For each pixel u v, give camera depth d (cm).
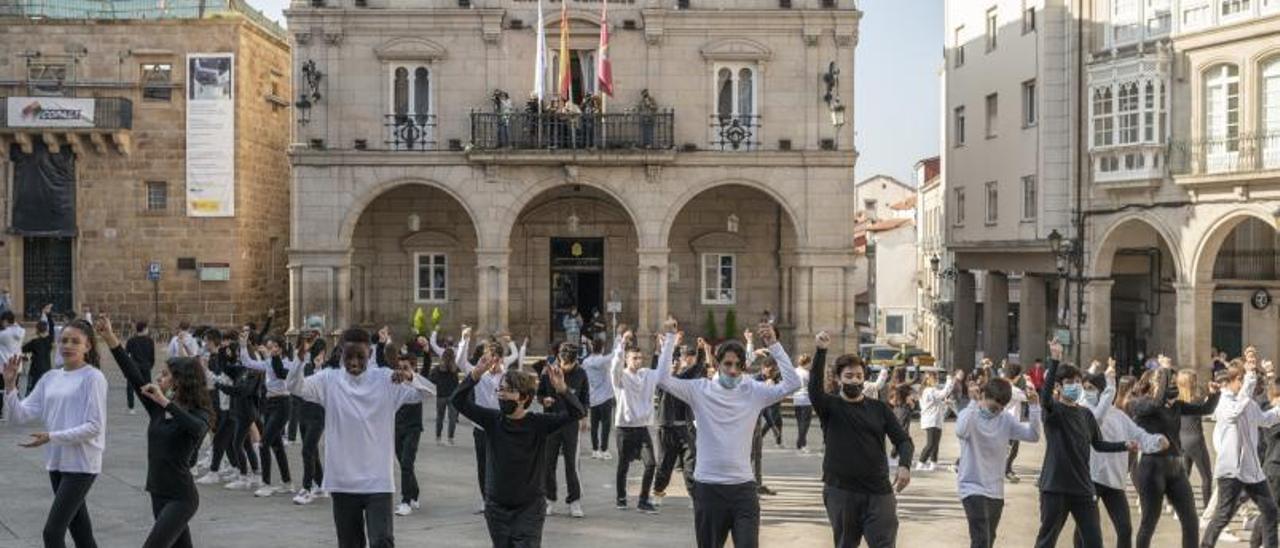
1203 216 3127
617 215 3622
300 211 3325
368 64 3331
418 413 1566
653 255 3338
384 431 993
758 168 3344
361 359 989
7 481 1705
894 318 6281
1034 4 3675
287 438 2169
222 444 1702
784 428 2684
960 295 4356
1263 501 1301
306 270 3328
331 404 985
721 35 3338
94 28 3766
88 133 3709
